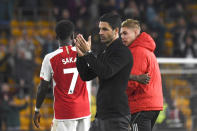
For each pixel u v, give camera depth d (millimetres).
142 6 53781
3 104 36594
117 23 17203
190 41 51656
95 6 53312
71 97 21344
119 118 16953
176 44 53969
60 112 21375
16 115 37094
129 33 20266
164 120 32781
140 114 20219
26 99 38031
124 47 17156
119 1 53875
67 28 21312
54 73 21281
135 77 19484
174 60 33375
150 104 20219
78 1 52750
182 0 60844
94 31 44469
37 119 22031
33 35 51719
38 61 44281
